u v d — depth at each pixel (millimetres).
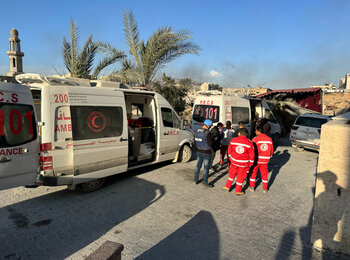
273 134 12281
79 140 5203
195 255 3525
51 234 3994
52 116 4824
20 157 4203
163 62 12703
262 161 5953
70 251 3566
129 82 12695
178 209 5020
